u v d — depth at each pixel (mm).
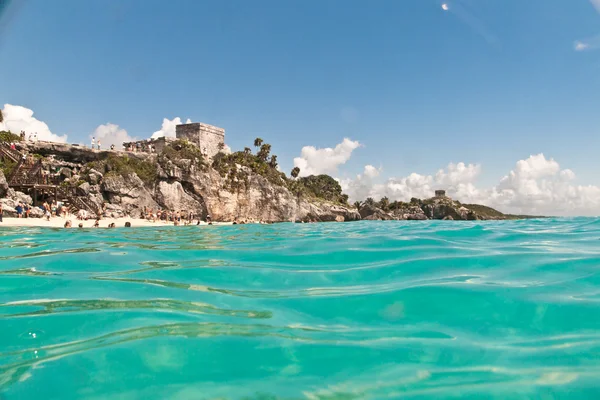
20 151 49125
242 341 4297
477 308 5324
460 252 9680
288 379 3482
